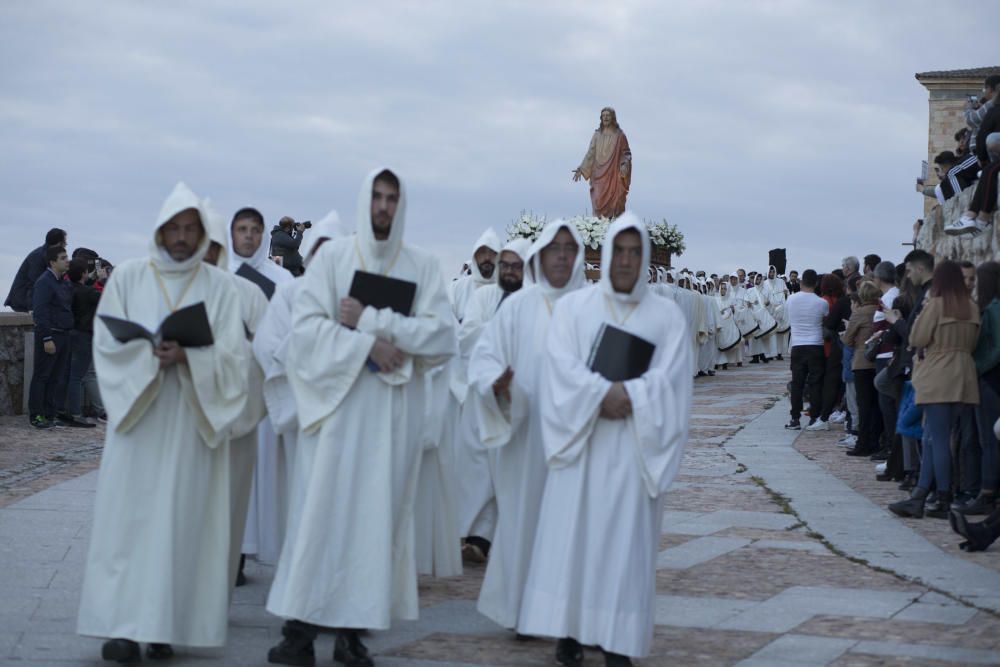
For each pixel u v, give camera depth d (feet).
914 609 20.95
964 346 29.12
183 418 17.57
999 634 19.21
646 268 17.62
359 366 17.44
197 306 17.40
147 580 16.97
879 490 35.50
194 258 18.25
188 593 17.44
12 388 52.85
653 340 17.47
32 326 53.78
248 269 25.30
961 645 18.60
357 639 17.46
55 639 18.20
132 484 17.26
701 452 45.44
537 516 19.15
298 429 19.06
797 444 48.06
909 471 34.37
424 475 21.58
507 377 19.04
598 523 16.62
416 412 18.45
